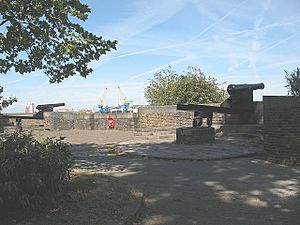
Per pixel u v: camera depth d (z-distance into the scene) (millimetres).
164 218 5484
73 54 6723
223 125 17219
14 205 4750
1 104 6859
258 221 5340
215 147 12859
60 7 6328
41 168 4988
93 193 6094
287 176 8391
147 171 9133
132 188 6723
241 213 5727
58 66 7496
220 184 7656
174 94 29469
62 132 22906
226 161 10477
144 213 5695
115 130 24141
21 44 7145
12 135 5594
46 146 5453
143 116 23172
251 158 10938
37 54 7156
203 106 14906
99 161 10828
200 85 28984
